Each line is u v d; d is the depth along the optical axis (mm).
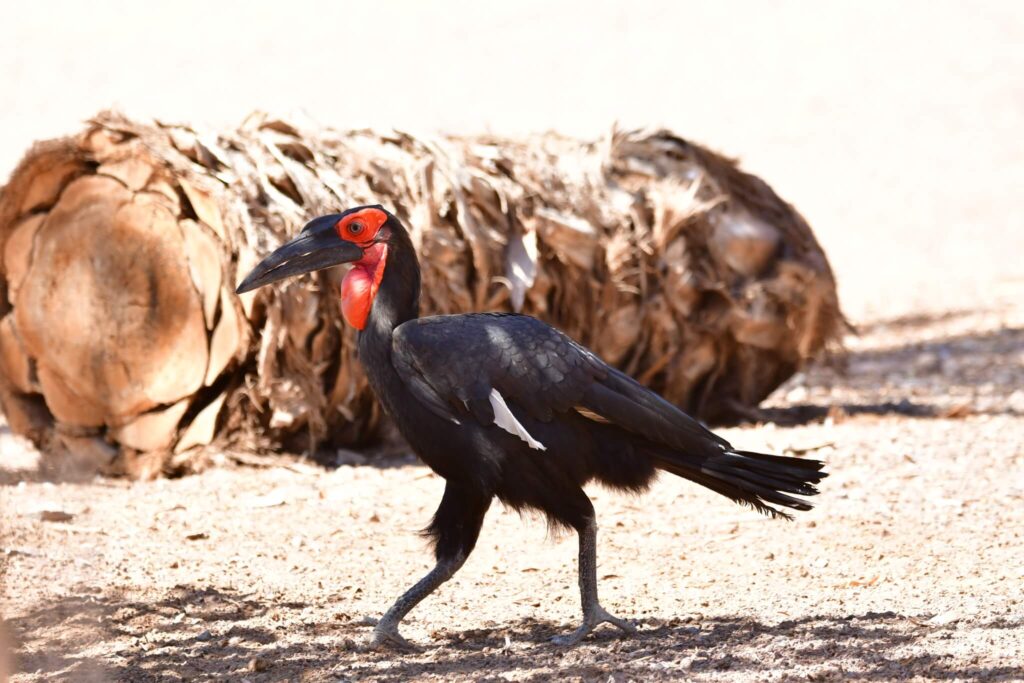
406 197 16875
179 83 55031
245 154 16531
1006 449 16703
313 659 10164
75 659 8820
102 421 16578
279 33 63500
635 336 18031
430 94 55656
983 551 12609
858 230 40875
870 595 11438
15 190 16438
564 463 10367
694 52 62750
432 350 10250
